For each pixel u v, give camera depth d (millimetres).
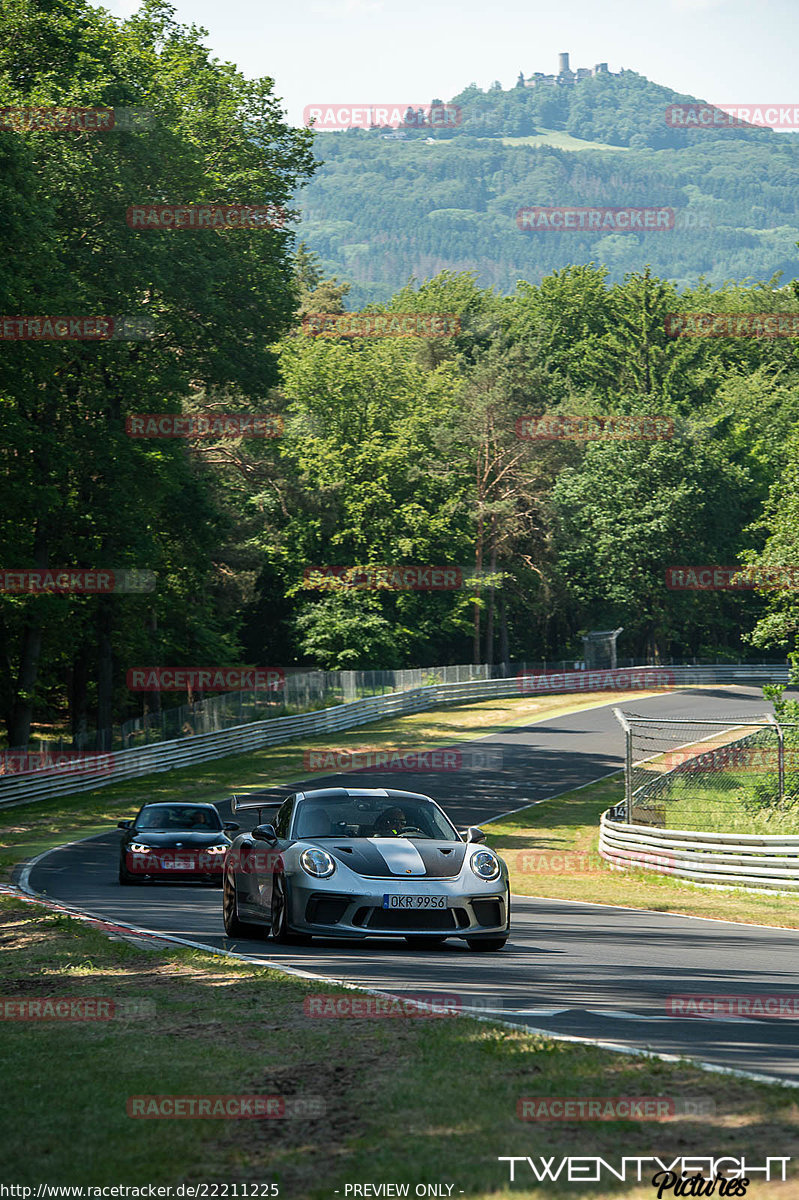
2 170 39625
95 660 73688
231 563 79250
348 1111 6543
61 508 51094
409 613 102875
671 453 114625
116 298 47406
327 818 14977
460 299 149250
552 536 111125
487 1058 7652
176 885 26000
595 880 28734
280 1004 9812
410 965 12500
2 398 44062
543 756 62125
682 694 95438
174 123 52031
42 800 49312
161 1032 8898
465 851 14383
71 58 47312
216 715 62969
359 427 103625
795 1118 6184
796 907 22672
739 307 150625
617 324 141250
